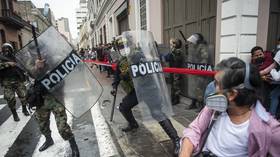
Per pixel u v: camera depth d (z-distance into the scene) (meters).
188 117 4.48
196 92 4.88
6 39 24.78
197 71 3.85
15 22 26.12
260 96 1.21
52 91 3.01
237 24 4.06
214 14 4.68
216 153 1.30
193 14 5.54
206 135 1.35
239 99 1.15
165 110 3.23
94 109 5.43
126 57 3.34
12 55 4.79
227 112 1.28
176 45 5.34
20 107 6.20
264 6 4.20
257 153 1.18
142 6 9.52
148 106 3.21
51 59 2.99
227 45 4.29
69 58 3.09
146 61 3.23
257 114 1.20
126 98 3.69
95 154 3.29
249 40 4.15
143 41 3.28
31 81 3.15
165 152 3.15
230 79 1.13
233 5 4.07
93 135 3.94
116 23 16.61
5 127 4.60
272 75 3.25
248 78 1.12
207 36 4.99
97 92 3.35
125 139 3.59
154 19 8.09
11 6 26.97
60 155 3.32
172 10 6.73
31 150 3.54
